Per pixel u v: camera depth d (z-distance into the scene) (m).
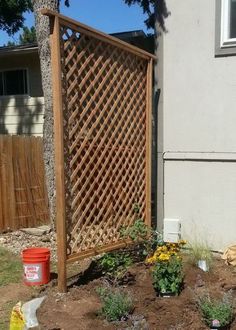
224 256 4.91
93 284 4.24
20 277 4.86
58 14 3.82
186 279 4.18
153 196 5.80
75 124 4.20
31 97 10.86
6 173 6.94
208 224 5.31
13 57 10.91
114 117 4.77
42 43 6.78
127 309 3.53
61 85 3.94
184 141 5.36
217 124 5.18
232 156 5.11
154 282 3.97
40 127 10.80
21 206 7.13
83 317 3.51
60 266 4.04
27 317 3.49
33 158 7.32
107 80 4.61
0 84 11.24
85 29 4.19
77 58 4.16
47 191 7.14
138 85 5.20
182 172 5.41
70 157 4.15
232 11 5.02
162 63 5.41
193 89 5.27
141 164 5.31
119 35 9.48
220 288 4.01
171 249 4.30
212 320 3.29
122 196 4.97
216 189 5.24
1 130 11.35
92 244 4.52
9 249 6.05
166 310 3.60
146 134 5.34
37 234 6.78
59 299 3.88
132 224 5.12
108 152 4.73
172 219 5.44
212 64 5.15
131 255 4.94
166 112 5.43
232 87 5.07
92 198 4.48
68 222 4.17
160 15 5.38
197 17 5.18
